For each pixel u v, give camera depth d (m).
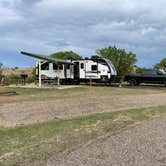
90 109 15.66
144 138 8.87
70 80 35.38
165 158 6.86
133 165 6.36
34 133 9.55
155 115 13.52
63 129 10.18
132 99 20.61
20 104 17.44
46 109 15.47
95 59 34.62
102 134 9.48
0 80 37.94
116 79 34.78
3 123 11.65
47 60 32.03
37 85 33.16
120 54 56.34
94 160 6.72
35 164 6.46
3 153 7.31
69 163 6.52
